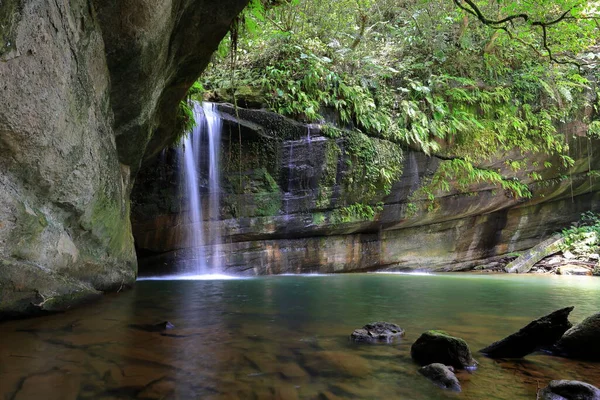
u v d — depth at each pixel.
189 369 2.19
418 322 3.56
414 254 12.40
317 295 5.55
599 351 2.44
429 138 11.31
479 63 12.39
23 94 2.72
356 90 10.67
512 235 14.05
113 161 4.59
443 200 12.04
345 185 10.43
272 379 2.07
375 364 2.32
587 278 9.88
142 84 4.49
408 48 12.49
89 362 2.25
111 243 4.86
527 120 12.50
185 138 8.55
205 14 5.04
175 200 8.74
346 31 11.63
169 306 4.27
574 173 13.89
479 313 4.11
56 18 2.94
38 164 3.09
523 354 2.53
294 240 10.56
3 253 2.96
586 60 13.73
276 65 10.53
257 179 9.71
